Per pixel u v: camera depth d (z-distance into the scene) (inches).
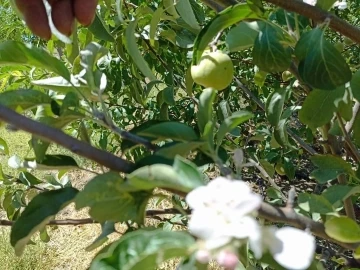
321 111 13.0
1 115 7.6
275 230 6.2
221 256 5.9
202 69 13.5
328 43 11.4
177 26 21.6
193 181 7.1
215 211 6.0
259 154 31.0
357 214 25.8
